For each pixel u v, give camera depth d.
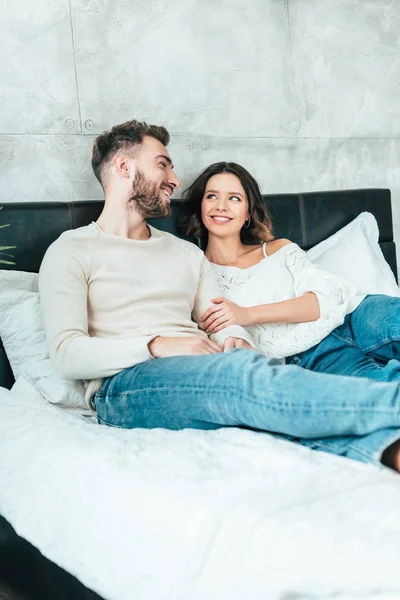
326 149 3.10
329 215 2.89
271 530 1.03
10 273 2.01
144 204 2.08
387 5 3.28
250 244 2.54
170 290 2.04
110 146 2.10
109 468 1.33
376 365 2.09
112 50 2.46
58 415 1.72
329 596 0.97
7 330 1.97
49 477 1.44
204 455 1.34
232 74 2.79
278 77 2.93
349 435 1.35
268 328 2.22
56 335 1.81
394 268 3.14
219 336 2.04
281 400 1.39
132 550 1.20
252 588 1.02
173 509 1.16
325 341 2.22
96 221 2.21
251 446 1.37
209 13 2.71
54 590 1.48
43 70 2.31
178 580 1.11
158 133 2.15
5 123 2.25
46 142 2.33
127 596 1.20
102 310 1.95
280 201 2.74
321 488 1.14
